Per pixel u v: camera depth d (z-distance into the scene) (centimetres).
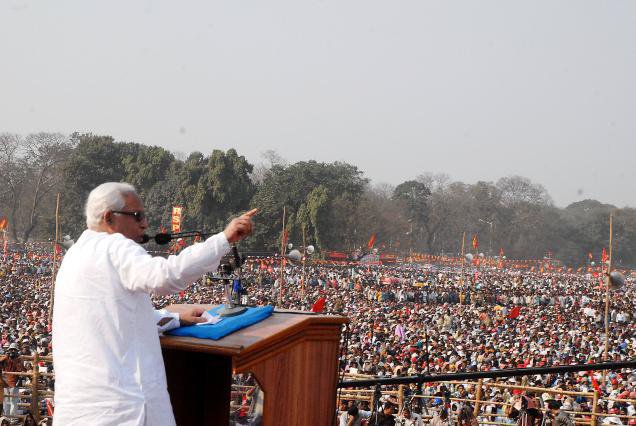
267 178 7312
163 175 7238
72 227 7475
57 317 270
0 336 2283
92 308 262
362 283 5541
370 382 450
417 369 1788
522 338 2819
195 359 331
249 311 316
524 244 11956
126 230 291
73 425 256
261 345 278
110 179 7462
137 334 268
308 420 314
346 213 7450
